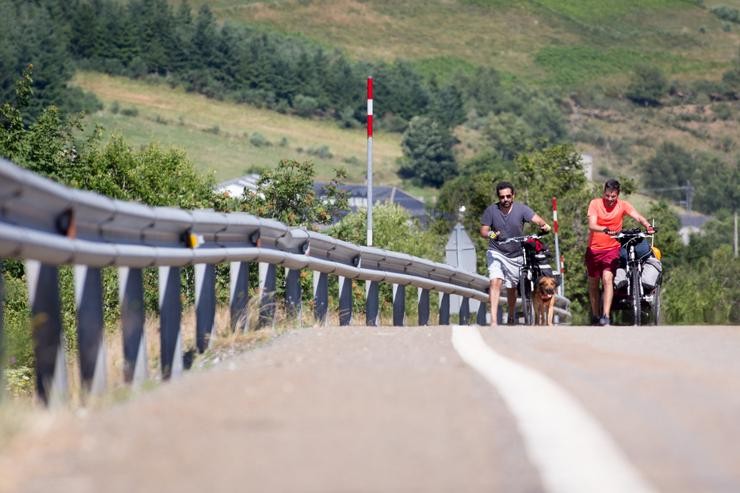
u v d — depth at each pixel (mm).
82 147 59469
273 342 22844
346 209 63844
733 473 9102
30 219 15633
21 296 41844
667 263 158625
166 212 20562
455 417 11781
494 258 35312
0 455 10391
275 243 28297
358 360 17656
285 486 8906
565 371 15523
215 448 10414
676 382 14312
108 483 9164
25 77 57812
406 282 39688
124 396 15719
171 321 21250
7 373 28328
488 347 19859
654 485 8664
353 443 10570
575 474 9016
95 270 17859
